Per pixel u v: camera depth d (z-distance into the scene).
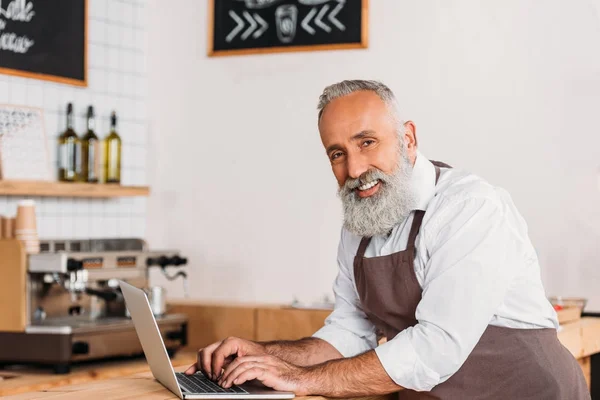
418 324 2.16
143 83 4.85
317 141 4.43
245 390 2.11
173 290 4.79
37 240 3.67
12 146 4.11
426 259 2.23
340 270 2.59
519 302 2.24
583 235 3.87
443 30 4.16
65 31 4.39
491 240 2.14
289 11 4.50
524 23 4.00
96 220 4.58
